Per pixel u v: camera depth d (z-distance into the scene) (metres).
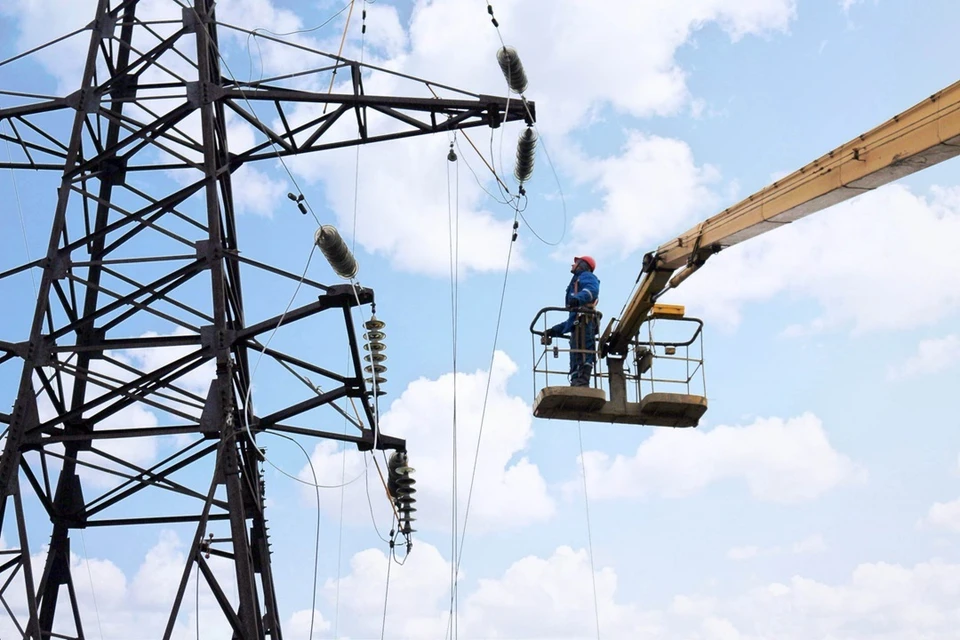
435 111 24.91
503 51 24.55
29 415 22.20
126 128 24.08
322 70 24.53
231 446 21.86
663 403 26.30
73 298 24.39
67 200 23.39
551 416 26.48
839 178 22.28
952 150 20.80
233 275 24.44
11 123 24.98
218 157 24.81
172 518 23.61
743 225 24.45
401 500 24.81
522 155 25.41
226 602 21.34
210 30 25.19
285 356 22.92
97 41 24.56
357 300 22.38
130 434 21.98
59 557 23.72
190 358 22.44
